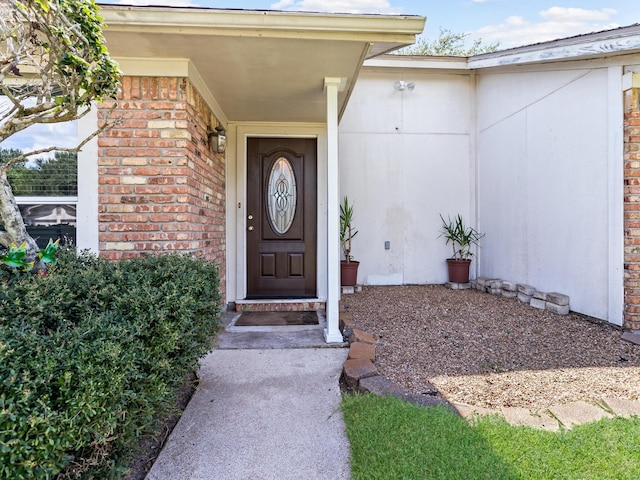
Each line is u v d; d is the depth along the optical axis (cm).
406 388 263
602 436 196
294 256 503
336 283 353
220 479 174
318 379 276
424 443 189
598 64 414
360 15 266
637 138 377
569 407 231
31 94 209
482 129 668
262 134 489
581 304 443
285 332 382
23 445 107
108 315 168
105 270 224
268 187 500
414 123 684
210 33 268
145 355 164
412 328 404
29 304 161
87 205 319
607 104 402
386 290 630
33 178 334
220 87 369
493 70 623
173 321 191
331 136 348
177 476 176
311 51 294
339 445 199
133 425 153
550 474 167
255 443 201
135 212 319
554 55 438
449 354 328
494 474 167
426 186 687
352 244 675
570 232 457
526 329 397
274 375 283
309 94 388
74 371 125
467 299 550
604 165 407
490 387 265
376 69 669
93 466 140
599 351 332
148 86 315
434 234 689
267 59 309
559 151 476
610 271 401
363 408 225
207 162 389
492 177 636
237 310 476
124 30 264
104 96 240
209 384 268
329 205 352
